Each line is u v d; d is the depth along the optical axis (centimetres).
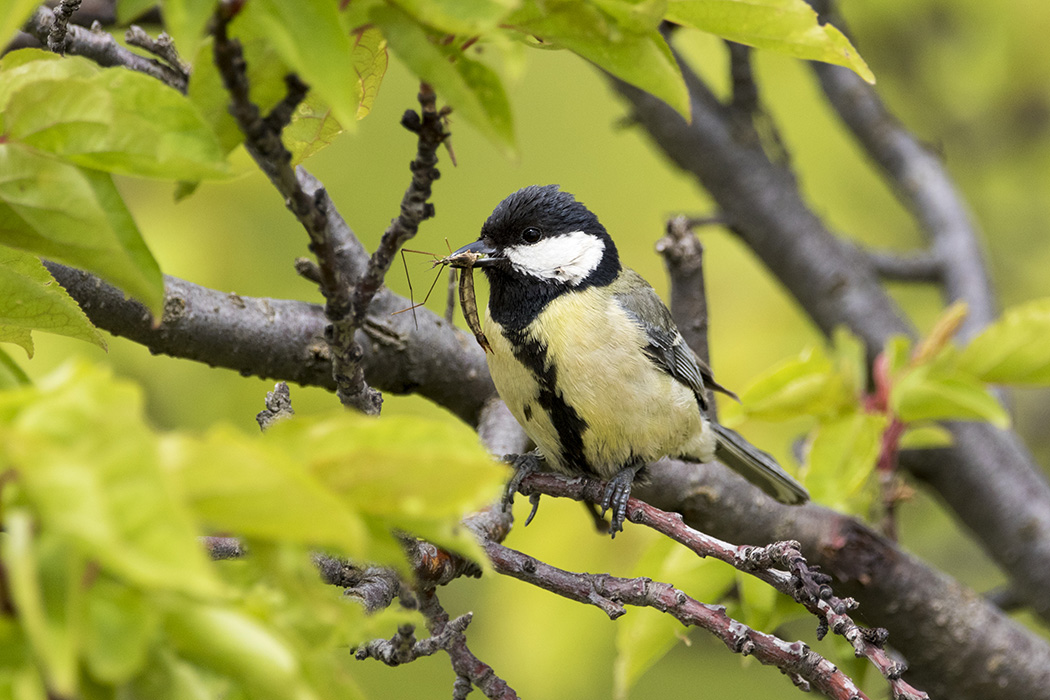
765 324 1188
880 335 1116
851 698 478
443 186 1195
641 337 784
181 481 246
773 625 704
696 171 1131
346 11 320
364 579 515
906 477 1088
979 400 788
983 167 1377
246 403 1013
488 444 843
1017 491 1060
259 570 317
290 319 767
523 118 1309
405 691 1116
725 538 854
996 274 1381
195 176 336
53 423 235
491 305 816
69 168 339
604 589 523
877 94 1259
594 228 839
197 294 737
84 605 248
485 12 301
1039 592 1050
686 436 812
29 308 445
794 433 1118
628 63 366
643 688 1234
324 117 430
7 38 271
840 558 830
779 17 377
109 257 351
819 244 1127
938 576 850
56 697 251
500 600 962
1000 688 848
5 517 249
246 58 342
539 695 954
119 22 285
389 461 280
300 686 271
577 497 711
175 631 267
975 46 1312
